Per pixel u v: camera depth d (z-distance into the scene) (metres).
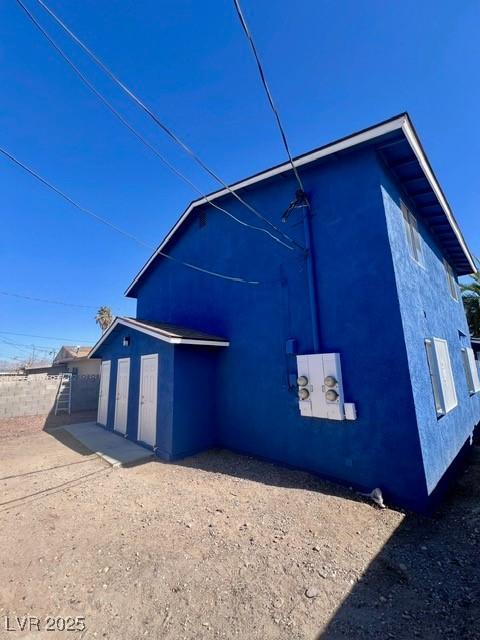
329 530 3.57
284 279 6.28
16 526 3.71
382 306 4.74
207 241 8.57
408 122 4.84
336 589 2.61
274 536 3.44
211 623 2.27
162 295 10.34
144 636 2.16
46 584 2.70
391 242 4.84
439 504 4.33
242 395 6.83
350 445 4.84
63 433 9.34
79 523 3.77
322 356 5.27
